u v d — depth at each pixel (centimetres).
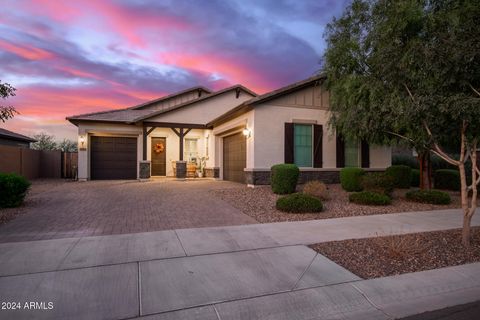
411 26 635
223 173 1703
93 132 1622
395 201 952
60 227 592
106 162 1681
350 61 938
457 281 383
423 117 502
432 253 472
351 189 1112
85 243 485
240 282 358
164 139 1886
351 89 938
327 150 1301
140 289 333
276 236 548
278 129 1227
